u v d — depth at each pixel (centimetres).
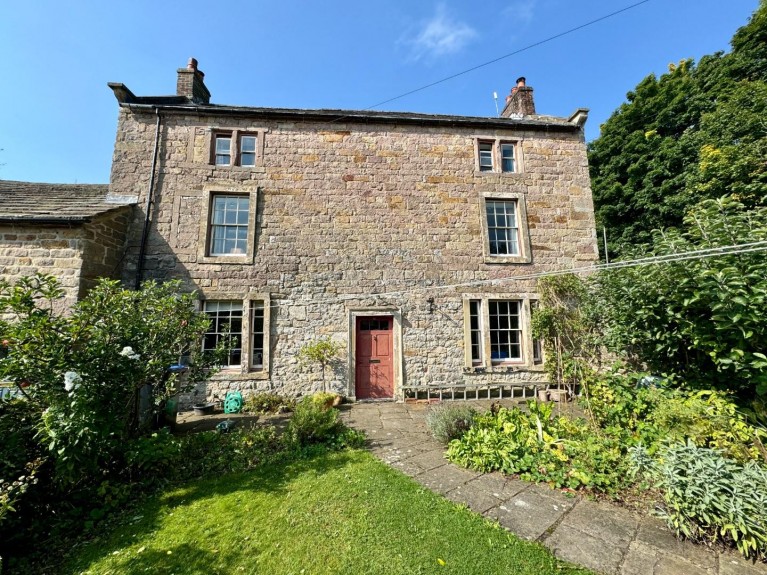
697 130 1330
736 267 392
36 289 364
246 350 754
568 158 906
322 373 767
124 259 740
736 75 1245
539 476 366
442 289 825
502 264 847
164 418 553
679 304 444
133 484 364
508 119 902
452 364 804
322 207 821
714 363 444
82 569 251
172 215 773
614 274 600
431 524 290
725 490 258
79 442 311
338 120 854
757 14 1182
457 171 870
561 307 805
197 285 759
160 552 266
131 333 411
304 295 788
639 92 1559
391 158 859
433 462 421
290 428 490
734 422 340
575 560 247
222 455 439
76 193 848
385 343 808
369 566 244
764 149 902
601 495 332
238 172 810
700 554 251
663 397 407
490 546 261
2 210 633
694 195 1119
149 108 796
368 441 503
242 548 268
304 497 339
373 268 814
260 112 820
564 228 874
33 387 338
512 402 736
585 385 484
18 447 298
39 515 306
